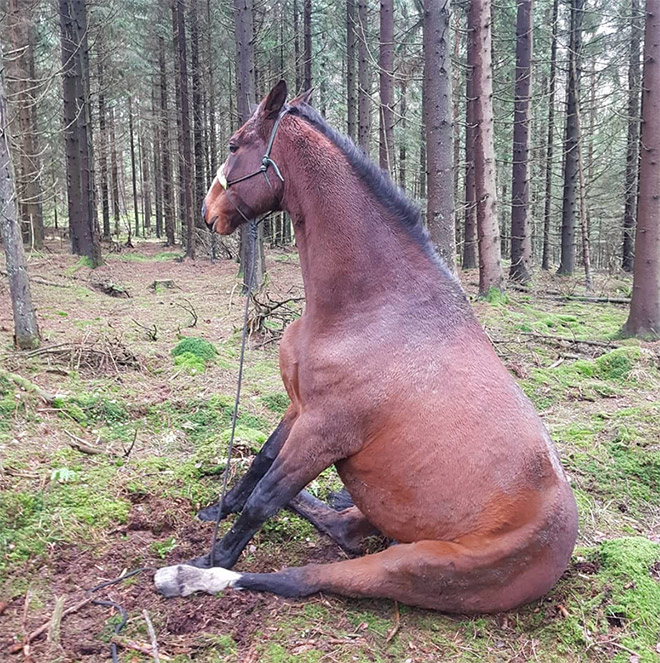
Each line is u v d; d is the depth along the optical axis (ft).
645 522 12.66
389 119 44.45
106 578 9.34
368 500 8.64
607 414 17.85
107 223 93.20
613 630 8.55
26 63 55.98
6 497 10.48
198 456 12.77
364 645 7.91
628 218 66.39
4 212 18.71
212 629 8.23
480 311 32.96
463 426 7.98
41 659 7.52
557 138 72.33
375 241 8.75
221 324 28.91
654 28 27.45
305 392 8.74
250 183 9.28
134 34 70.64
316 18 75.61
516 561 7.87
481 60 35.22
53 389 16.26
